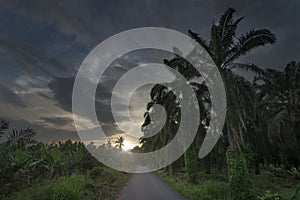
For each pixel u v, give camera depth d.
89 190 14.15
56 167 19.16
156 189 19.55
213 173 30.17
